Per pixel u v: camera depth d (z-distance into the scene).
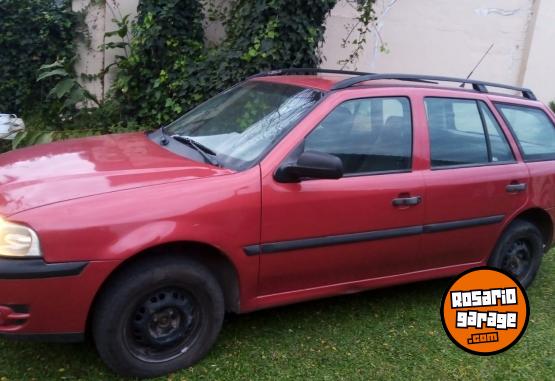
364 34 8.88
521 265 4.73
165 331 3.11
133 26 7.57
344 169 3.55
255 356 3.42
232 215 3.10
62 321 2.79
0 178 3.09
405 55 9.34
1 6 7.36
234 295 3.32
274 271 3.35
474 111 4.29
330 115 3.55
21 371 3.11
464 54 9.72
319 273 3.56
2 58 7.53
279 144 3.35
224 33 8.16
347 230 3.53
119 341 2.94
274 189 3.24
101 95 7.88
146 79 7.58
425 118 3.97
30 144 7.00
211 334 3.26
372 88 3.81
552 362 3.70
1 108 7.69
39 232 2.67
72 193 2.85
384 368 3.44
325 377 3.28
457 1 9.43
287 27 7.17
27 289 2.68
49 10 7.60
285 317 3.96
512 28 9.88
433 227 3.92
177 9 7.44
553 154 4.73
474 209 4.11
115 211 2.81
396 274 3.95
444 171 3.96
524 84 10.09
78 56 7.77
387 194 3.66
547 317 4.37
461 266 4.29
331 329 3.85
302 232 3.37
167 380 3.11
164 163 3.32
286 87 3.96
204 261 3.22
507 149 4.41
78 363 3.22
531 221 4.71
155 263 2.97
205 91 7.28
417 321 4.09
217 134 3.75
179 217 2.94
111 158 3.39
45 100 7.74
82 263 2.73
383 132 3.77
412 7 9.20
